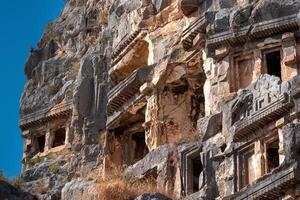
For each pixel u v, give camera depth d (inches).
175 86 1720.0
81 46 2058.3
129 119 1796.3
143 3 1828.2
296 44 1574.8
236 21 1610.5
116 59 1877.5
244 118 1496.1
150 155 1642.5
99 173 1828.2
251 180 1469.0
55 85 2050.9
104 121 1900.8
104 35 1973.4
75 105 1945.1
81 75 1957.4
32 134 2042.3
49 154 1974.7
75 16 2110.0
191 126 1700.3
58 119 2016.5
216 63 1619.1
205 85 1636.3
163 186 1593.3
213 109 1593.3
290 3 1585.9
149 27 1806.1
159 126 1697.8
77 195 1578.5
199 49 1673.2
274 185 1390.3
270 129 1465.3
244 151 1491.1
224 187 1489.9
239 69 1604.3
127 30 1861.5
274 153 1488.7
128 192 1560.0
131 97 1775.3
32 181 1919.3
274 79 1496.1
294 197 1376.7
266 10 1594.5
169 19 1784.0
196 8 1724.9
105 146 1806.1
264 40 1594.5
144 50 1823.3
